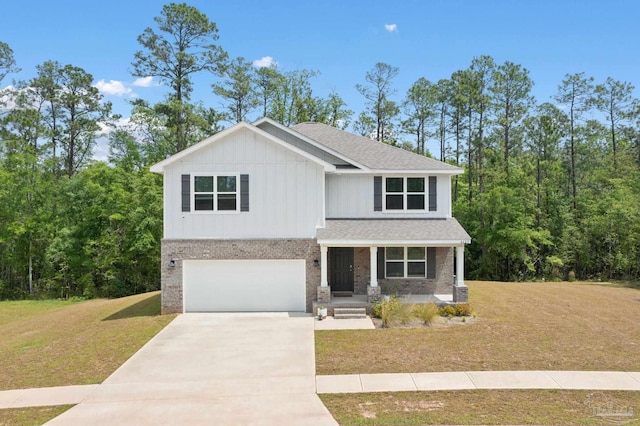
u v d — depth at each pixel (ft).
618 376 37.24
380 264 69.67
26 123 146.72
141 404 33.68
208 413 31.76
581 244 126.93
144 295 91.15
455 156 155.12
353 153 74.74
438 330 52.65
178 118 131.95
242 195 64.08
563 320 56.90
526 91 138.00
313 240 64.34
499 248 126.31
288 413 31.45
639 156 143.64
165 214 64.13
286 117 156.35
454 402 32.68
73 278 116.57
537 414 30.37
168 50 129.29
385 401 33.17
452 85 146.51
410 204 70.69
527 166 132.98
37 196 119.85
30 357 47.52
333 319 59.52
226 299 64.90
